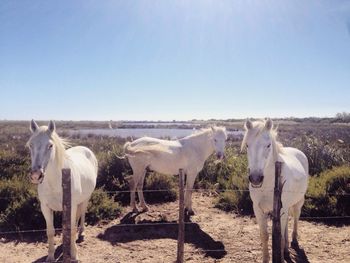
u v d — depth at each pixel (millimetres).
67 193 3518
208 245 6387
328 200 8219
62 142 5398
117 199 9555
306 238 6688
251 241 6566
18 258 5785
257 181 4402
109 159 10562
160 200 9703
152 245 6410
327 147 12406
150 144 8680
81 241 6570
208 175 11734
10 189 8195
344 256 5812
